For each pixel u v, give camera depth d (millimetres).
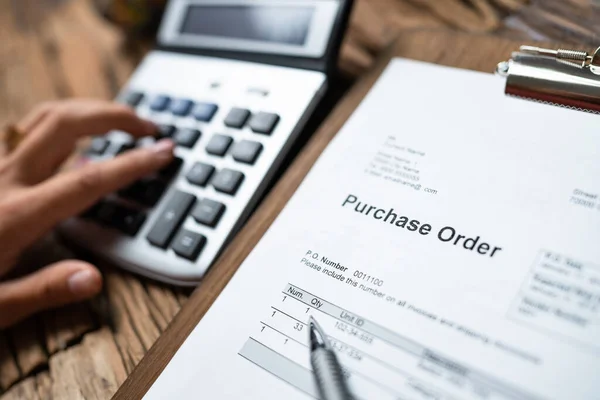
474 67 311
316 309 242
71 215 358
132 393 249
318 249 264
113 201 365
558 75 237
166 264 316
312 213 281
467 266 231
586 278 211
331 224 272
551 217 234
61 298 321
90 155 421
